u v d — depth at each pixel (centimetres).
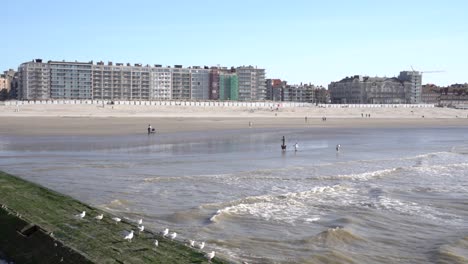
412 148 5172
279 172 3119
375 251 1534
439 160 4034
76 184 2539
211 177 2848
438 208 2166
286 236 1672
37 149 4297
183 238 1590
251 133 7019
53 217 1397
